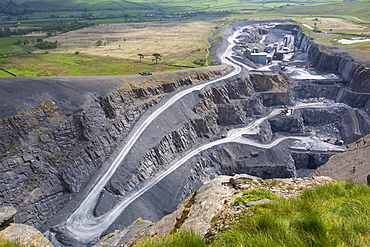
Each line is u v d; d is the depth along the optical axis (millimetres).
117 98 74938
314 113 108750
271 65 148375
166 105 85062
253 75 120062
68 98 63719
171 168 70688
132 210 53844
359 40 168125
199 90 97125
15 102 54938
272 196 15828
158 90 90312
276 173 82812
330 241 10133
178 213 18375
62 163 56219
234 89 109500
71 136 59938
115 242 23766
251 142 88938
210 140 88125
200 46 189375
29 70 120938
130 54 165125
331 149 89062
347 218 11758
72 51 172250
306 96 122062
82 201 53656
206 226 14008
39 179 52062
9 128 51125
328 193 14680
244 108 106250
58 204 52188
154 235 17234
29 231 18391
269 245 10281
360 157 38312
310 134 101188
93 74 115625
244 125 99125
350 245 9961
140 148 67938
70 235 46594
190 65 136250
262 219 11938
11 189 48094
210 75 110938
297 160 89000
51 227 48406
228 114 100062
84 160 59562
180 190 65625
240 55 154625
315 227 10930
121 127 71188
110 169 60875
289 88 120562
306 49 176000
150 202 58469
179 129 81000
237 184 18453
